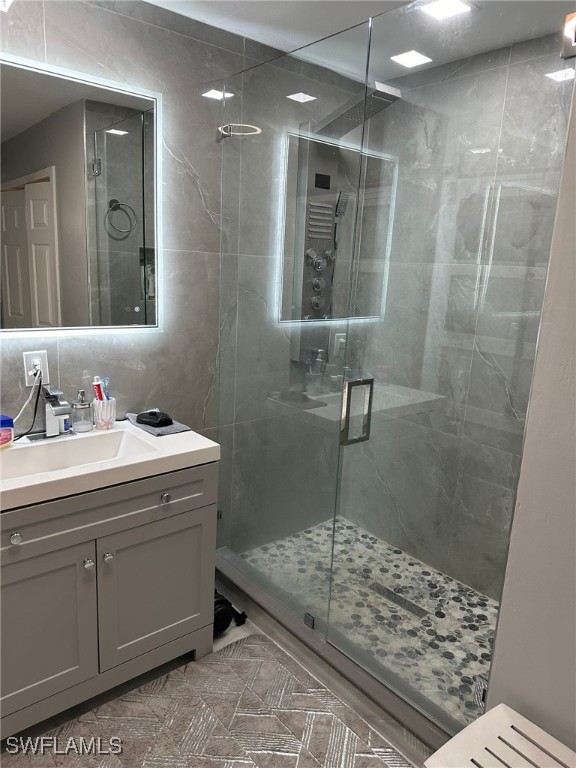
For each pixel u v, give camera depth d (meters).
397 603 2.12
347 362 2.07
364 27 1.87
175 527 1.88
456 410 2.02
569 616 1.00
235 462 2.60
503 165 1.76
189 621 2.00
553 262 0.95
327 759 1.67
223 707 1.85
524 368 1.86
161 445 1.92
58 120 1.88
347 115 1.98
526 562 1.05
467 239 1.90
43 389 1.96
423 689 1.83
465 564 2.08
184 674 2.00
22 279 1.89
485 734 1.05
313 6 2.03
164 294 2.28
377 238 2.01
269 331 2.34
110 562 1.72
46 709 1.66
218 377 2.57
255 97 2.21
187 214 2.29
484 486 1.99
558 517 0.99
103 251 2.07
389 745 1.73
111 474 1.66
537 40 1.59
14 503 1.47
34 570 1.55
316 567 2.21
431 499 2.10
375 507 2.13
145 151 2.11
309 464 2.24
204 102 2.24
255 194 2.29
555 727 1.06
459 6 1.68
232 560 2.64
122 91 2.00
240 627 2.30
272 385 2.36
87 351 2.09
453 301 1.96
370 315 2.05
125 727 1.76
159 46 2.07
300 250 2.18
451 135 1.82
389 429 2.10
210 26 2.20
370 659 1.96
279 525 2.40
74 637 1.69
